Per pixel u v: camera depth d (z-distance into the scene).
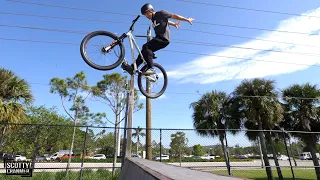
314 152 13.64
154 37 4.05
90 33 3.93
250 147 15.66
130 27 4.16
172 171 2.01
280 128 14.88
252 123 14.93
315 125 14.16
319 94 14.12
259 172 16.23
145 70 4.12
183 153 16.39
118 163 16.34
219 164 16.83
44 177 9.17
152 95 4.86
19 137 16.11
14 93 9.98
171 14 4.07
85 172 10.13
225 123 15.07
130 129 7.41
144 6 4.12
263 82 14.62
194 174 1.76
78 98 19.38
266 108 13.73
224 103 15.70
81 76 19.11
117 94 19.75
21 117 9.72
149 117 10.26
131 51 4.09
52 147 20.31
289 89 15.19
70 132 20.62
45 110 22.77
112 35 4.02
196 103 16.27
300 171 18.55
